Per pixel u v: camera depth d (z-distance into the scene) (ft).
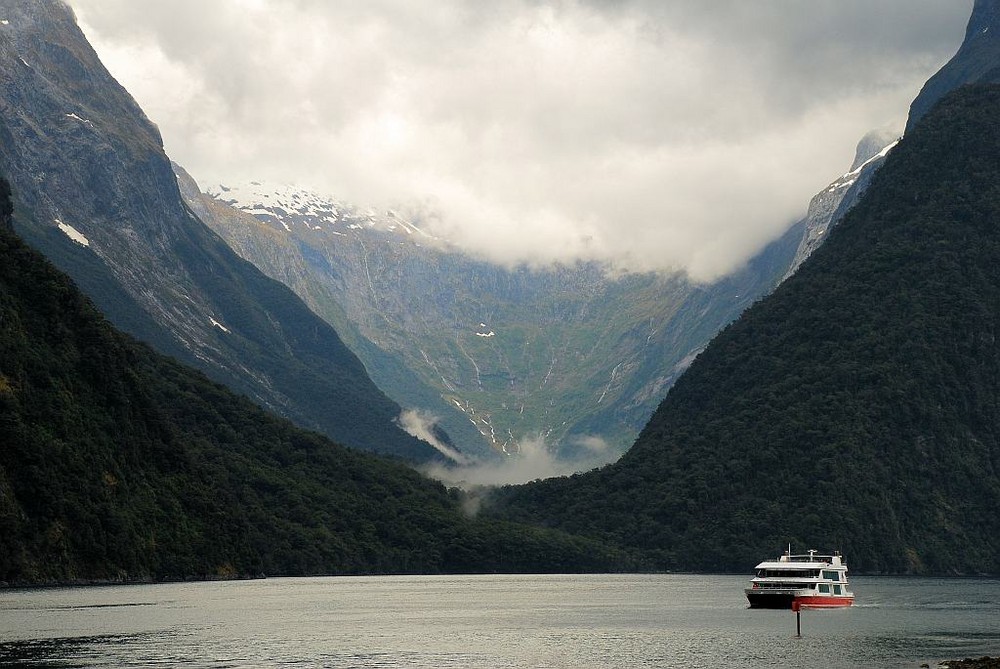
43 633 609.01
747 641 629.92
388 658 558.97
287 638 621.31
